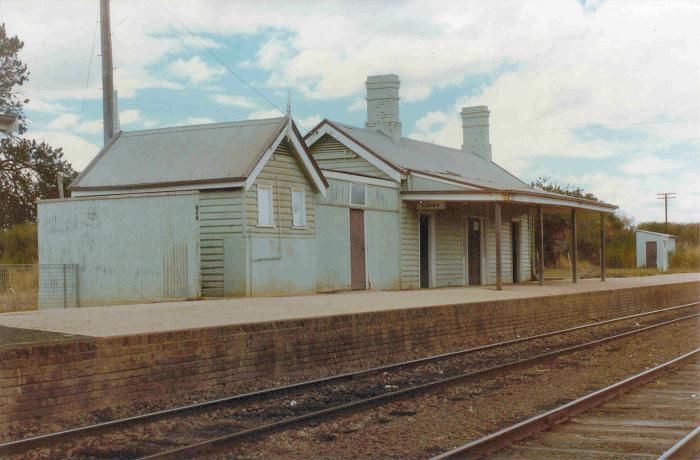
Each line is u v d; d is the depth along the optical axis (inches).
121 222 780.0
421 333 629.6
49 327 492.4
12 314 581.9
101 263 786.8
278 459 307.4
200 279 754.8
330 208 893.8
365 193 957.8
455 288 1055.6
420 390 441.4
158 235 765.3
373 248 970.1
